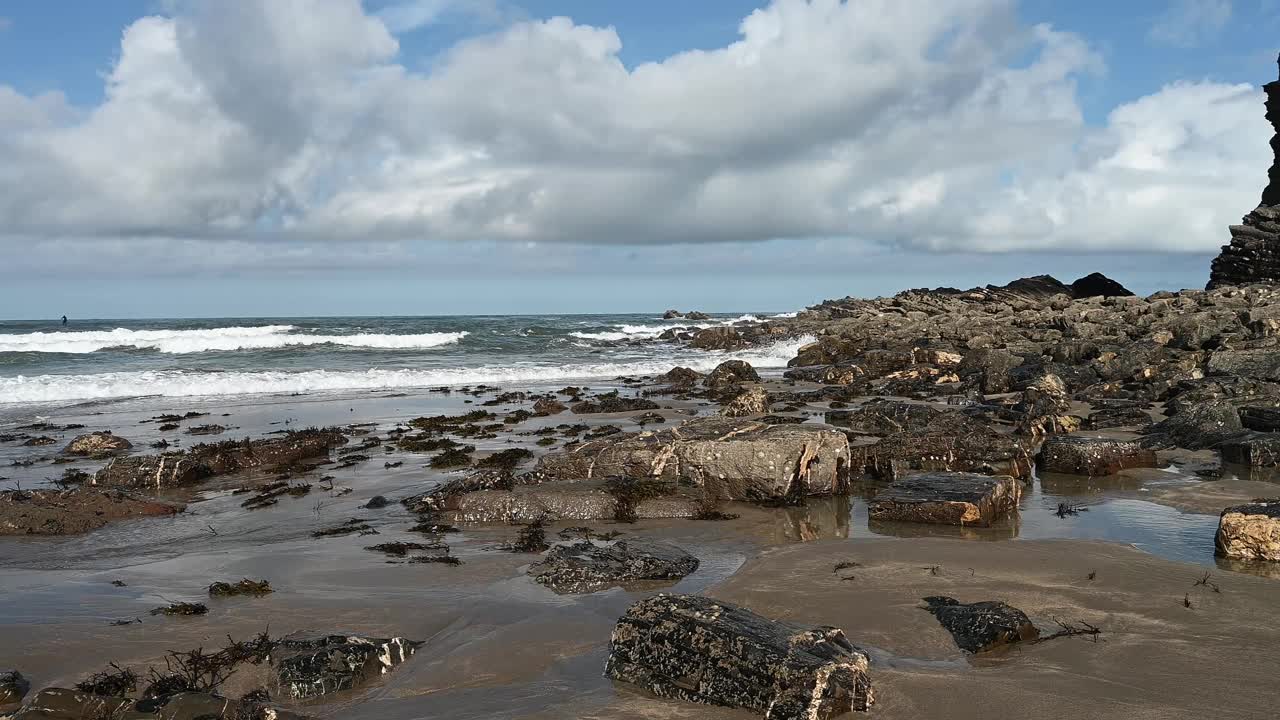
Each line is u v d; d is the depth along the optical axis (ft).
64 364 110.01
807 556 28.89
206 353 128.88
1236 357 77.66
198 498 42.14
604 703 18.12
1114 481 42.29
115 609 25.49
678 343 162.09
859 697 17.25
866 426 58.90
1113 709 16.93
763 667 17.53
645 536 33.68
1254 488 39.14
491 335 165.89
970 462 43.62
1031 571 26.58
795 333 158.92
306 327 198.80
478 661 20.76
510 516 36.63
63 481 45.96
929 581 25.79
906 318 173.68
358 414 72.08
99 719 17.70
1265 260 167.84
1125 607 23.25
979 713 16.96
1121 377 83.15
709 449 39.88
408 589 27.12
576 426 62.85
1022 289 231.50
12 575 29.35
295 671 19.65
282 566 30.04
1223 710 16.81
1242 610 22.84
